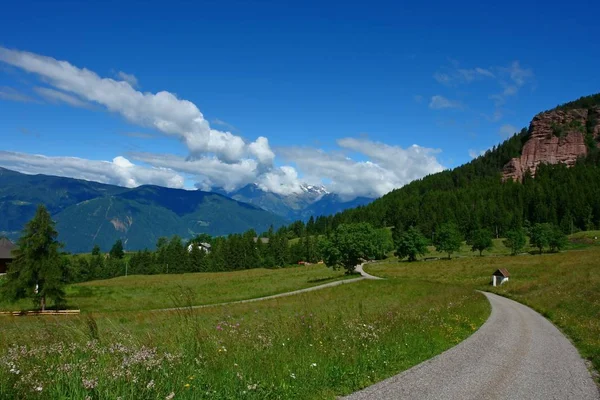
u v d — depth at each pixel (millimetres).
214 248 168500
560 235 107812
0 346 7922
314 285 66312
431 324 16297
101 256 159750
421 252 114375
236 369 7621
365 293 46844
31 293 42438
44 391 5535
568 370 11242
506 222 159625
